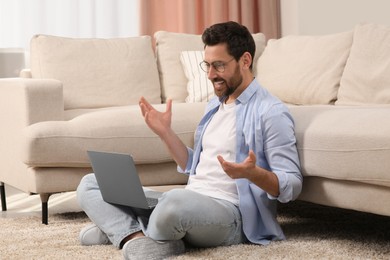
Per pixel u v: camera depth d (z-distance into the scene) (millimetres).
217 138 2977
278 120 2895
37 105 3885
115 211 2930
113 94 4746
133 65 4859
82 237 3049
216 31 2850
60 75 4652
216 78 2879
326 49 4414
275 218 2973
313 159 2959
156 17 6156
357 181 2869
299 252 2758
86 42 4820
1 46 5754
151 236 2746
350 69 4168
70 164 3709
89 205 2977
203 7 6312
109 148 3752
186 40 5078
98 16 6047
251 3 6391
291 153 2930
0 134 4152
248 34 2906
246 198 2861
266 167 2941
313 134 2971
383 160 2695
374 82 4012
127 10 6137
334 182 2959
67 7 5895
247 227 2863
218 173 2928
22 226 3584
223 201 2861
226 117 2988
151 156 3840
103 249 2943
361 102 4066
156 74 4953
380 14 5398
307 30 5891
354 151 2799
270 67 4691
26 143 3627
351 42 4340
